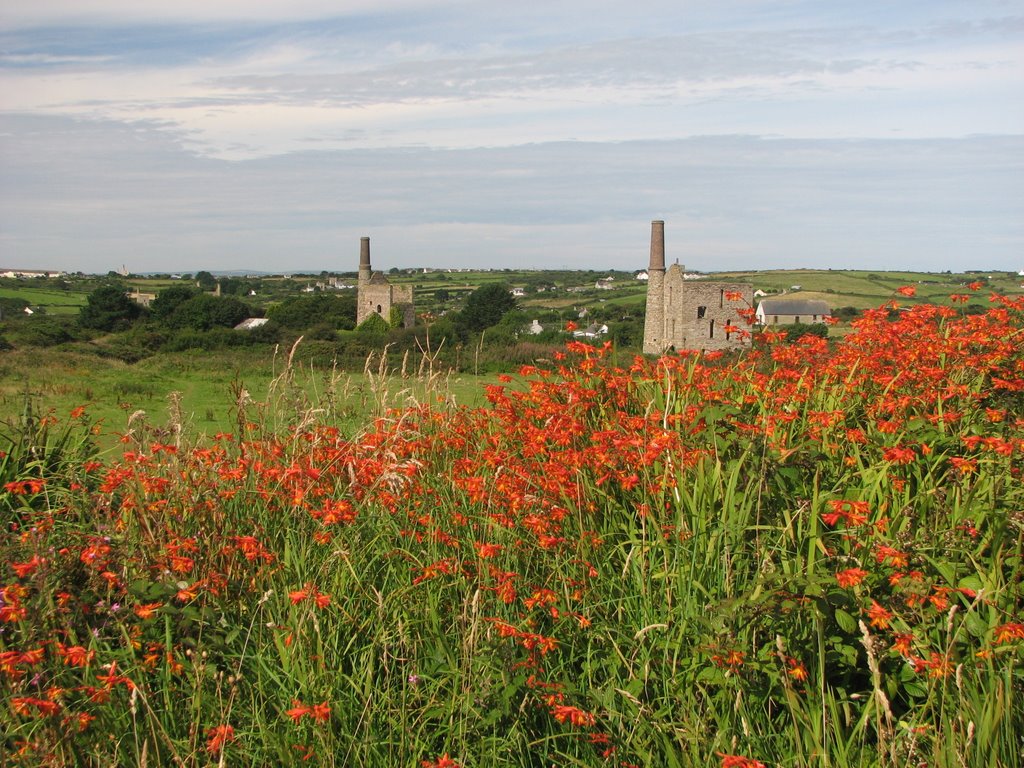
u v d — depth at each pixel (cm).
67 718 313
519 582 412
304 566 430
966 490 429
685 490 429
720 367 650
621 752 336
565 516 454
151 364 3123
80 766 317
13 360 2881
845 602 350
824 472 470
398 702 364
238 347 4338
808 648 354
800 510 396
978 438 439
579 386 555
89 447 635
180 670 365
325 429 550
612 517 460
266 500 480
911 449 457
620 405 575
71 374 2528
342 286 16650
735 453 464
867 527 398
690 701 344
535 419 574
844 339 657
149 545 429
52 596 376
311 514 447
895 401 529
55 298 10681
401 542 464
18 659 321
